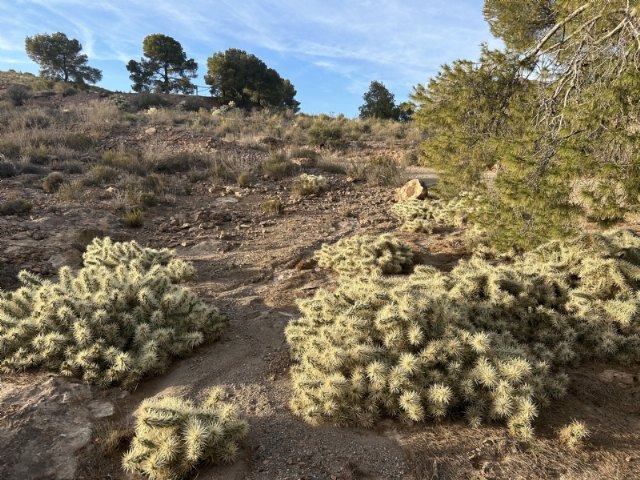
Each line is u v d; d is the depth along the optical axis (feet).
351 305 14.69
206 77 123.34
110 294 15.11
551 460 10.09
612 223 15.83
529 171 17.37
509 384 11.51
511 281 16.31
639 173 14.65
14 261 22.56
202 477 9.47
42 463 9.55
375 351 12.03
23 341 13.55
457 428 11.23
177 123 71.36
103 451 10.11
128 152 48.39
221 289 20.95
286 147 59.36
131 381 12.81
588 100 16.70
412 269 23.25
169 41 145.38
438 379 11.65
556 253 20.02
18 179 37.76
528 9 29.81
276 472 9.73
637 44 16.61
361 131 79.25
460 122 24.95
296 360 14.47
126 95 116.78
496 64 24.31
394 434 11.10
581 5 21.54
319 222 33.22
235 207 36.47
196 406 11.99
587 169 15.71
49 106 81.82
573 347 14.79
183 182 42.37
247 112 109.70
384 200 40.11
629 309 15.10
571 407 12.16
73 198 34.14
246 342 15.83
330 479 9.56
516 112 22.97
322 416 11.48
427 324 12.98
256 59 126.41
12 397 11.44
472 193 24.58
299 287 21.16
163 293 16.70
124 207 33.27
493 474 9.68
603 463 10.01
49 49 142.20
